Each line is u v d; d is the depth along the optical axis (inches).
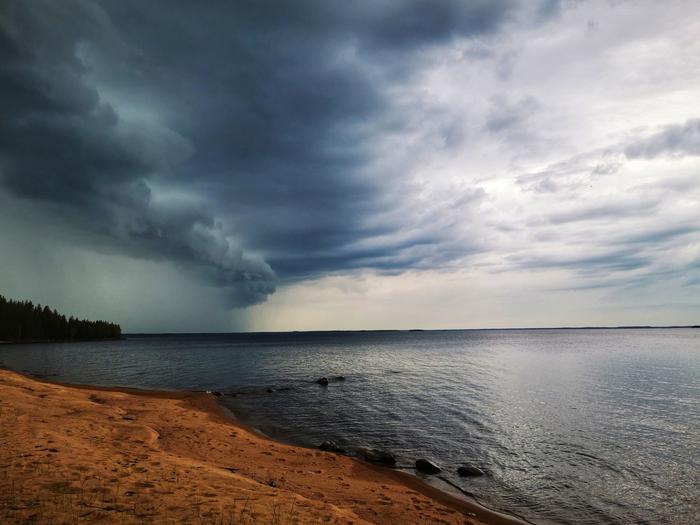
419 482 645.9
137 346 5354.3
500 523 507.5
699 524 520.1
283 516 373.7
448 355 3550.7
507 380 1855.3
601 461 757.3
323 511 407.5
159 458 552.1
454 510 527.5
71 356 3245.6
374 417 1111.0
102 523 318.3
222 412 1130.0
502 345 5319.9
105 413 855.7
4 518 312.2
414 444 863.1
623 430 976.9
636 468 719.7
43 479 406.6
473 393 1503.4
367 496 540.7
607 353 3535.9
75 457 497.0
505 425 1024.2
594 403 1305.4
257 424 1025.5
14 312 5664.4
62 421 716.0
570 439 902.4
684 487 636.1
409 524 459.8
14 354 3334.2
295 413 1160.8
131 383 1729.8
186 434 777.6
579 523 521.3
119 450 573.6
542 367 2410.2
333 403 1310.3
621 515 544.1
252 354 3789.4
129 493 391.2
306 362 2878.9
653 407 1237.7
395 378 1948.8
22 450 504.4
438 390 1574.8
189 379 1892.2
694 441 885.8
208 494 413.4
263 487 478.3
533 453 804.6
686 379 1831.9
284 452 737.6
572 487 636.1
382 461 740.0
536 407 1243.2
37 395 973.8
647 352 3617.1
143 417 887.1
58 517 321.4
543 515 541.3
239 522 343.6
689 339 6835.6
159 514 346.9
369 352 4097.0
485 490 622.2
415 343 6314.0
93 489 391.2
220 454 669.9
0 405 775.7
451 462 751.7
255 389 1592.0
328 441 846.5
